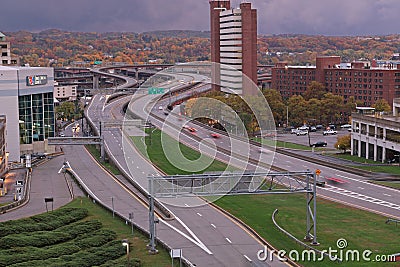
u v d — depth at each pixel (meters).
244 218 105.94
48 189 138.88
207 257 84.44
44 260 84.00
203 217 106.25
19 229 98.88
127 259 81.44
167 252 87.38
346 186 134.00
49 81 190.25
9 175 156.50
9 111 174.25
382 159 165.12
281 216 107.31
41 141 189.25
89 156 186.75
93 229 100.06
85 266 81.25
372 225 101.19
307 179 92.12
